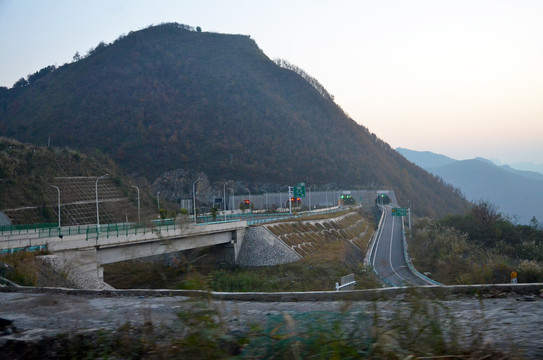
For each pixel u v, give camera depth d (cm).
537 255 3256
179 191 11944
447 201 17038
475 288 668
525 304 597
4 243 2666
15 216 4969
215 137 15025
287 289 3053
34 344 477
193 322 421
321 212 8394
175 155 13450
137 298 816
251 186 12556
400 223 9131
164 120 15400
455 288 670
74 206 5688
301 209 10144
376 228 8856
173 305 706
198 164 13138
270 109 17688
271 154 14700
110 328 539
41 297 840
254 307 664
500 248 3456
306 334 390
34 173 5900
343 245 5638
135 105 16150
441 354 362
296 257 4962
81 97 16488
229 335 421
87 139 13950
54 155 6738
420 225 4303
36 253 2575
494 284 677
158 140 14000
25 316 648
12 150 6291
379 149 19750
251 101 18025
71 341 477
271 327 440
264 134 15875
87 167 6975
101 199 6150
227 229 5009
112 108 15812
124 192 6719
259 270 4616
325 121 18562
